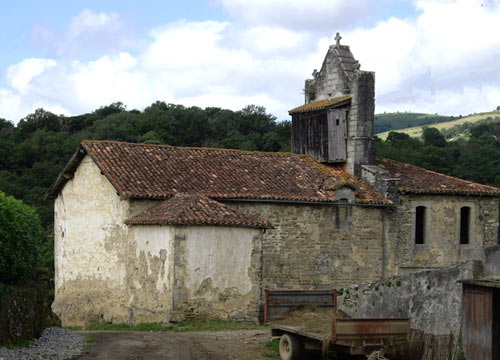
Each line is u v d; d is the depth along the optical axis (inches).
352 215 1173.7
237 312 949.8
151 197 1016.9
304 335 625.3
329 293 746.8
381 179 1211.2
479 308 579.2
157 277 946.1
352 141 1275.8
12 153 2233.0
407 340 607.8
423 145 2768.2
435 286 644.1
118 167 1070.4
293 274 1123.3
